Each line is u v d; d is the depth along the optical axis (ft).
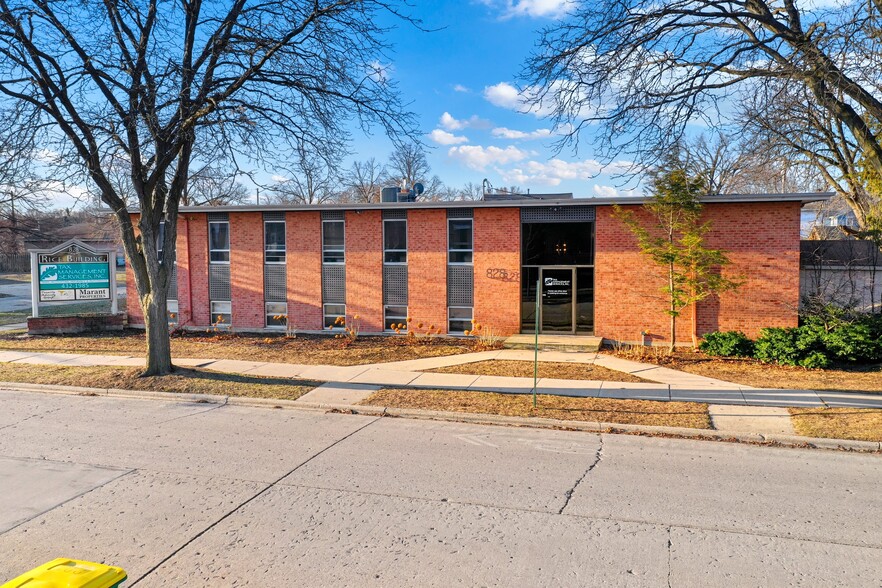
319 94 45.68
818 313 53.57
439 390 41.27
